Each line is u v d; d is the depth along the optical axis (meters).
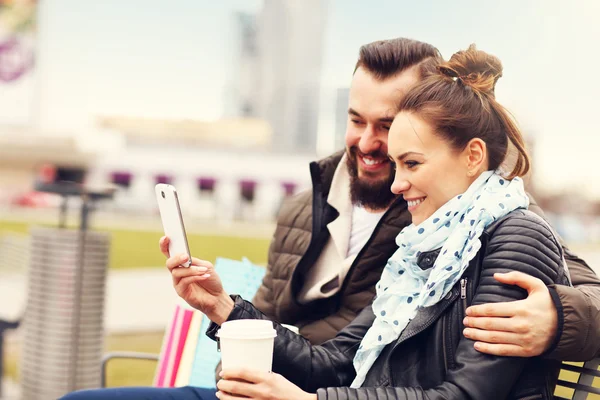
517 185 1.87
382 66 2.43
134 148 56.53
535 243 1.75
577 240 41.19
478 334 1.69
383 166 2.52
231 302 2.13
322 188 2.70
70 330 4.58
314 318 2.68
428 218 1.89
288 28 59.03
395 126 1.90
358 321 2.24
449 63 1.95
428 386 1.81
